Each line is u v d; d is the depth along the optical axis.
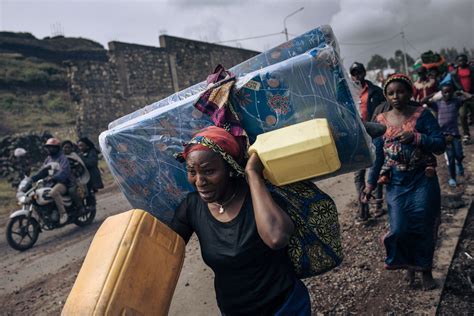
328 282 3.58
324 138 1.63
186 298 3.78
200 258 4.66
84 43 46.00
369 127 2.14
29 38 42.56
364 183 4.84
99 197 10.41
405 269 3.37
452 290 3.25
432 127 3.12
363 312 3.09
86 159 7.77
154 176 2.08
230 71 2.16
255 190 1.59
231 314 1.79
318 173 1.67
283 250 1.74
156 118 2.01
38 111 29.33
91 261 1.57
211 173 1.60
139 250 1.59
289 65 1.87
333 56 1.85
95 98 17.31
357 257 3.99
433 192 3.13
